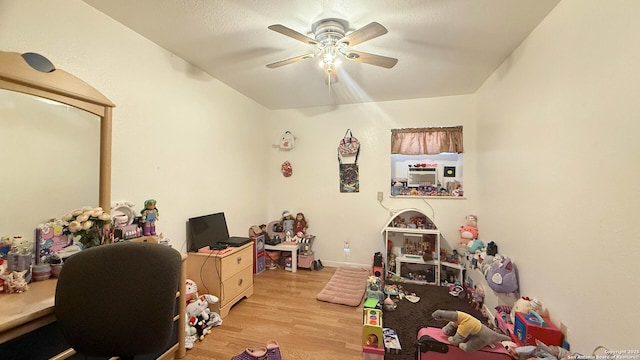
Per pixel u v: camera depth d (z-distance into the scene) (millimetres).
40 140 1384
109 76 1707
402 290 2811
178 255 1142
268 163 3910
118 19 1721
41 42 1380
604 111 1142
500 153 2291
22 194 1319
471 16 1625
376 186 3504
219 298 2203
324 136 3703
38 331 1055
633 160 1004
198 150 2494
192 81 2404
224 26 1791
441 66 2367
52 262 1331
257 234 3373
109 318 1032
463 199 3186
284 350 1785
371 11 1597
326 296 2590
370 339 1679
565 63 1407
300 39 1670
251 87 2975
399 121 3412
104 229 1517
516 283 1900
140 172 1924
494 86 2453
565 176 1396
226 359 1687
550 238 1521
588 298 1223
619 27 1065
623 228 1044
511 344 1494
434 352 1390
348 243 3617
